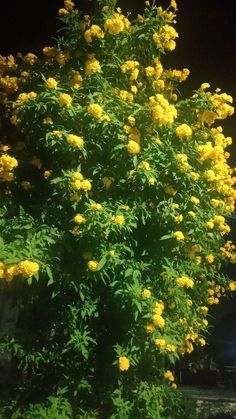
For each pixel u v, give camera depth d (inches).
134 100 125.3
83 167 110.8
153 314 104.4
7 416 110.5
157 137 113.6
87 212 101.2
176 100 137.9
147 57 129.2
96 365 113.5
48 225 108.0
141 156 107.1
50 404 108.3
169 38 128.3
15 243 97.0
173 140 118.3
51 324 114.0
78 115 105.5
